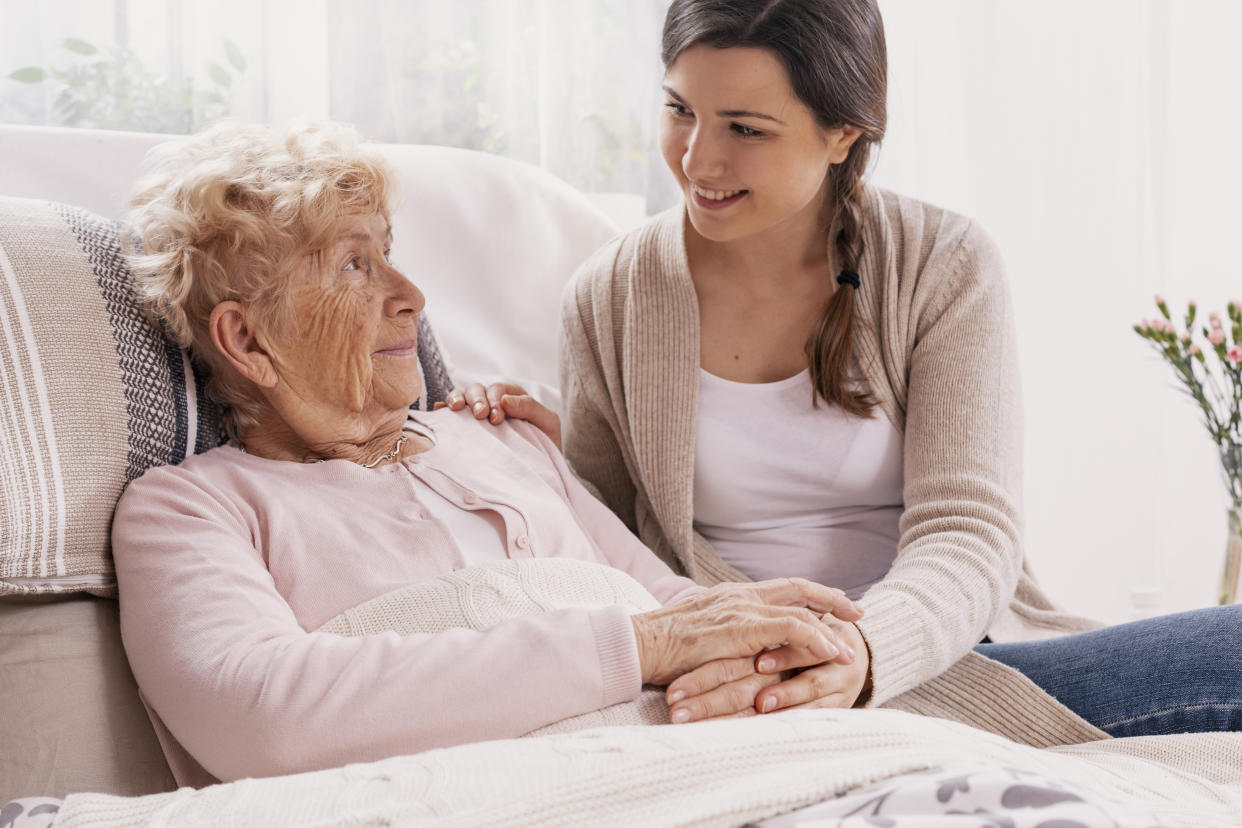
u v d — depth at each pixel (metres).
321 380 1.26
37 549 1.12
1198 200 2.65
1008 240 2.67
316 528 1.22
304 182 1.22
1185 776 1.07
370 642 1.03
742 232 1.38
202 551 1.12
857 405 1.46
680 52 1.31
